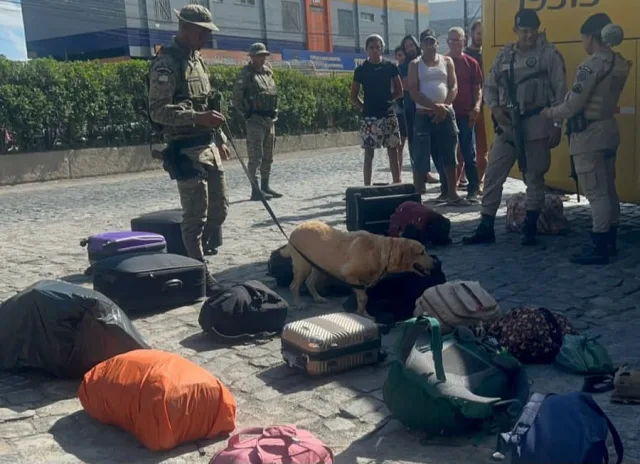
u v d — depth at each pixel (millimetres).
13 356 4426
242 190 13008
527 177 7309
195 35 5879
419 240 7355
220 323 4875
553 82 6945
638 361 4352
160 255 5875
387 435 3566
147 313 5629
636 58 6879
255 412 3873
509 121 7242
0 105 16922
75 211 11594
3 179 16938
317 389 4133
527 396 3494
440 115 9438
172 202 12250
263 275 6676
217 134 6398
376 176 14664
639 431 3436
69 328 4223
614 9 6977
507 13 7852
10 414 3885
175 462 3342
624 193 7152
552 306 5469
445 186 10078
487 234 7609
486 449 3369
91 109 18500
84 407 3793
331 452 3049
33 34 32688
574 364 4164
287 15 37844
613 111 6465
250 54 11055
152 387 3438
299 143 24359
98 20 31031
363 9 42688
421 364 3486
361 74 10438
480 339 3912
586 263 6609
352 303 5336
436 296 4699
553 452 2783
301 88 24516
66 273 7062
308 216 9703
